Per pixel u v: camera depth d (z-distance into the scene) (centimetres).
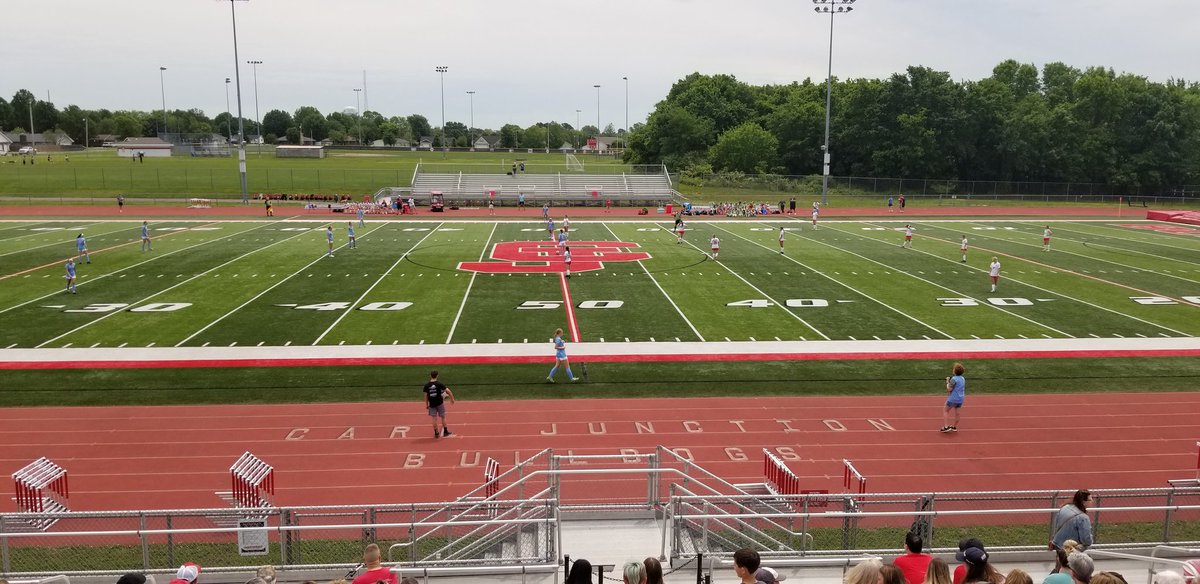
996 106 9388
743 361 2120
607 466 1441
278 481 1399
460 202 6838
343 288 3041
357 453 1523
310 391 1862
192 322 2478
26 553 1090
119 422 1662
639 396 1853
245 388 1877
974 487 1394
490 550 1077
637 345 2266
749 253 4044
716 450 1547
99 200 6688
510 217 5922
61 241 4212
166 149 12875
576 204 6994
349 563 1025
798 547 1088
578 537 1086
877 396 1866
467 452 1532
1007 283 3225
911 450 1557
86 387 1867
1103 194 8969
